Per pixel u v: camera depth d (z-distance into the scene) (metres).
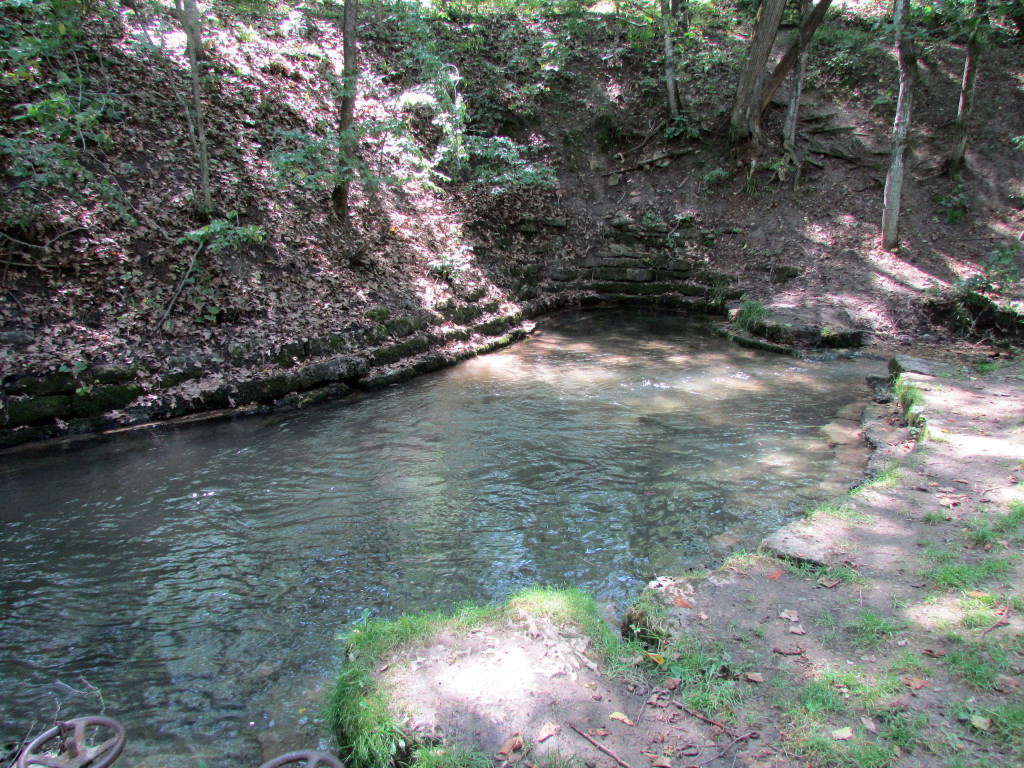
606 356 11.20
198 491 6.18
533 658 3.24
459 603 4.44
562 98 18.11
